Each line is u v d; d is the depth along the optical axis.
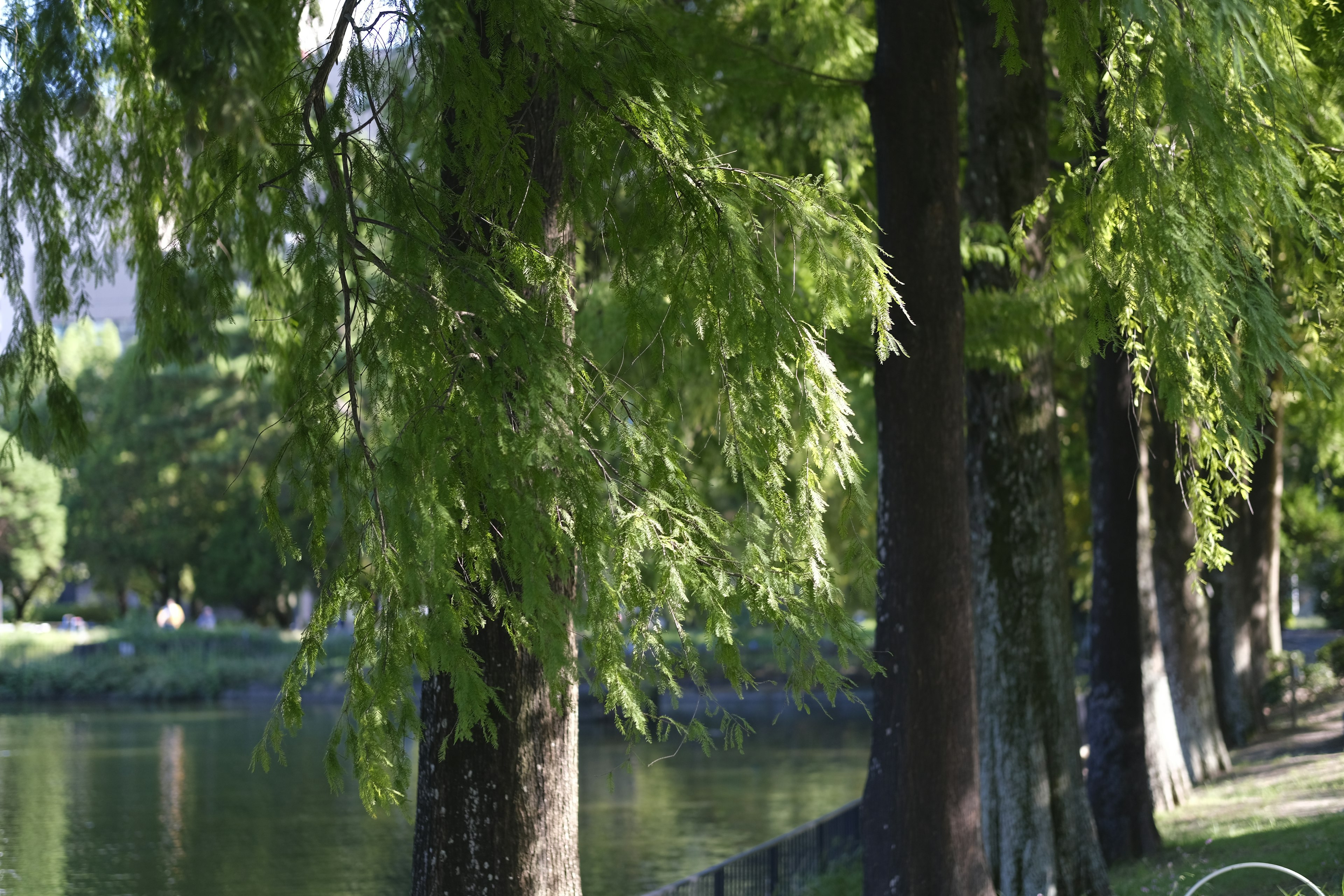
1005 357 11.47
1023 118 12.90
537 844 6.60
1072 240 12.55
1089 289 7.46
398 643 5.20
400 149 5.96
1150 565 19.69
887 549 9.95
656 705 5.57
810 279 7.97
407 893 18.78
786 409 5.80
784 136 15.61
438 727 6.70
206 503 63.53
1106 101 6.84
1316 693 28.88
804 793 29.28
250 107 4.29
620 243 6.16
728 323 5.75
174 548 64.31
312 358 5.58
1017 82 12.86
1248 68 6.58
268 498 5.48
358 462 5.41
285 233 6.30
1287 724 26.48
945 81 9.97
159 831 23.89
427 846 6.68
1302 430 27.69
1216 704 25.62
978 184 13.05
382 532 5.26
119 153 8.02
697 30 12.59
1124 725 15.96
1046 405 12.96
